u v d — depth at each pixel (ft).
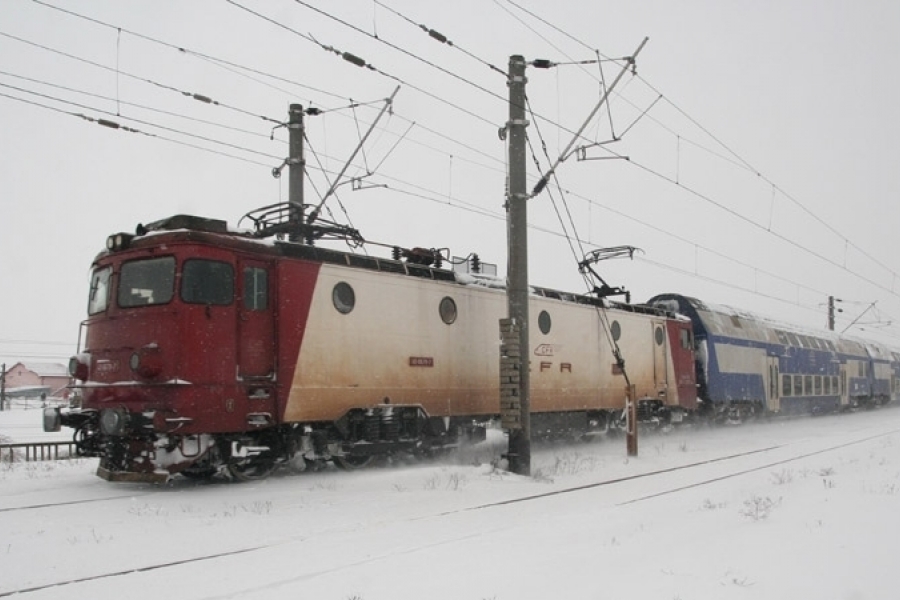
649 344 80.43
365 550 27.45
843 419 119.03
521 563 25.25
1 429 138.00
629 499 40.60
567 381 67.67
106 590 22.76
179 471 40.14
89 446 43.27
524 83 53.52
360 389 49.32
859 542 25.98
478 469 49.75
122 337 41.96
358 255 50.62
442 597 21.66
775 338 112.47
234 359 42.24
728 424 97.04
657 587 21.75
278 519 32.91
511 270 52.29
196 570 24.81
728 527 30.37
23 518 32.63
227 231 43.65
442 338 56.03
